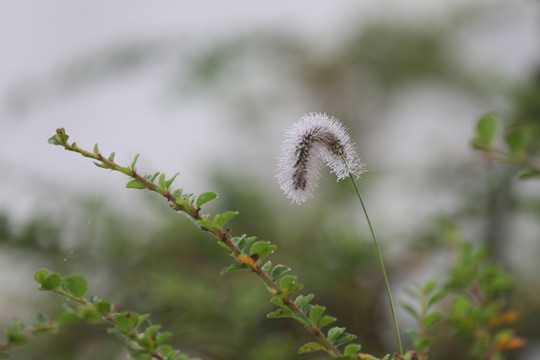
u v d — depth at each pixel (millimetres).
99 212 944
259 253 661
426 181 1165
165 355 683
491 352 737
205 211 1062
